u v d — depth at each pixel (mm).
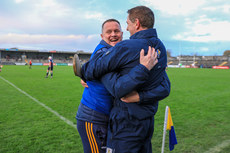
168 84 1352
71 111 4617
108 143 1349
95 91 1431
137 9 1286
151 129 1357
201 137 3156
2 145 2736
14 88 8219
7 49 47969
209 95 7199
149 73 1139
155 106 1324
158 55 1233
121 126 1266
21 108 4840
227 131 3422
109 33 1566
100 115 1457
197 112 4711
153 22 1306
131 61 1160
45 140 2926
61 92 7406
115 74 1200
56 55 57844
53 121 3846
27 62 50156
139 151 1332
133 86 1106
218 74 20359
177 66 56969
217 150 2705
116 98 1308
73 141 2904
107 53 1208
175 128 3578
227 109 5016
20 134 3148
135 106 1213
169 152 2650
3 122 3736
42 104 5328
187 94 7426
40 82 10656
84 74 1344
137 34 1271
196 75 18484
